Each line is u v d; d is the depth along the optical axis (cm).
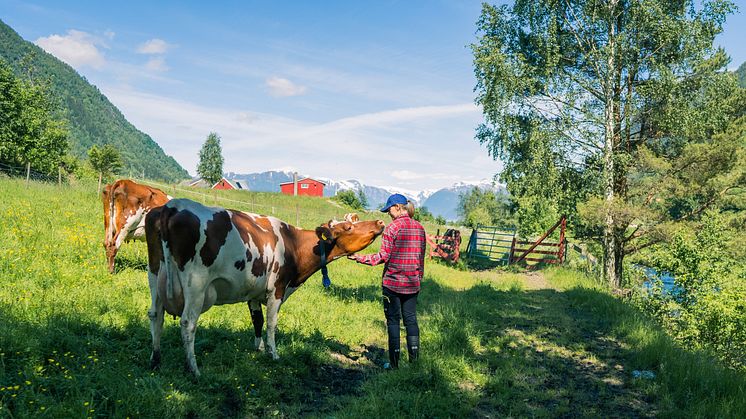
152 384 441
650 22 1856
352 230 657
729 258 1644
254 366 555
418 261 622
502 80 1998
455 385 576
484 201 7869
